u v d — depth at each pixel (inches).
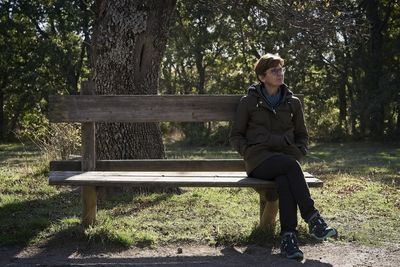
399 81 883.4
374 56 924.6
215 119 193.0
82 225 189.9
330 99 1046.4
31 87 1083.3
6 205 233.5
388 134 951.0
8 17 1083.9
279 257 163.3
